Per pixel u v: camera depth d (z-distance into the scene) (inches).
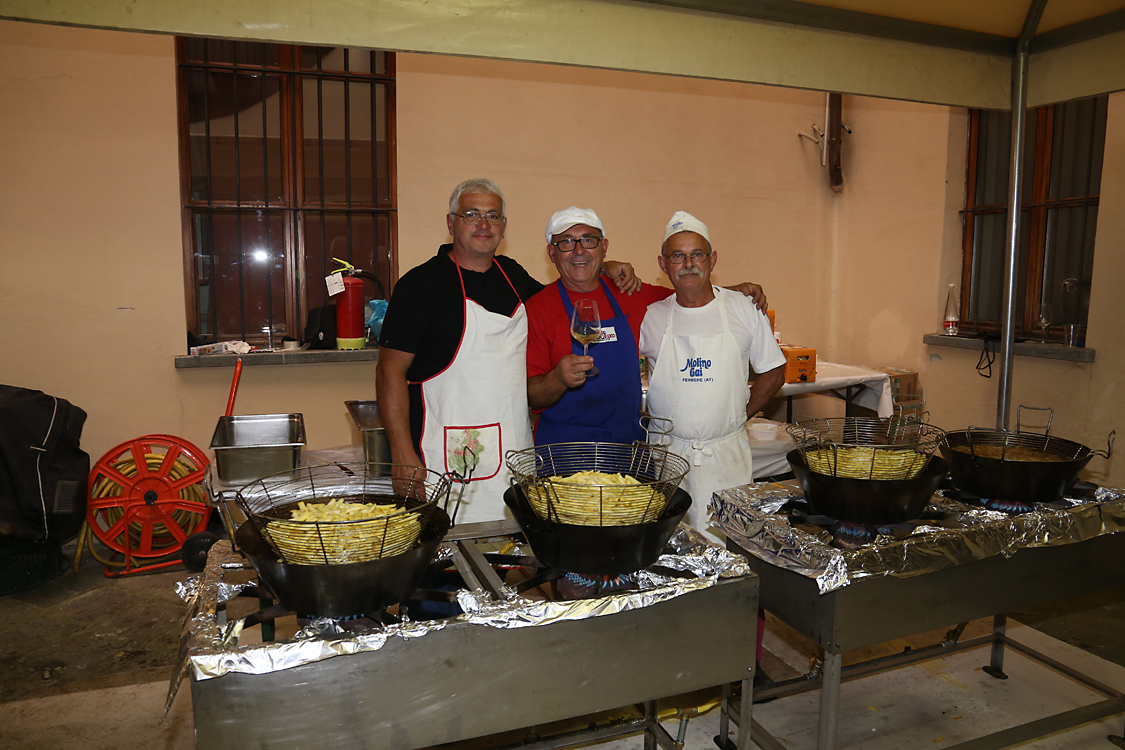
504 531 65.8
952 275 176.7
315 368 154.9
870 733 83.5
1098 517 70.9
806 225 199.2
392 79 157.9
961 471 72.8
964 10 89.4
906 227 184.2
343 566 44.2
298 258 159.0
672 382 89.7
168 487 132.7
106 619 114.5
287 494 60.6
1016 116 98.5
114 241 140.4
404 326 80.2
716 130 184.4
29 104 133.4
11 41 131.5
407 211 159.9
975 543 64.7
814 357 152.8
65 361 140.1
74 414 130.5
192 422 148.4
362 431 113.7
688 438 90.1
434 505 53.4
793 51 87.7
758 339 92.7
